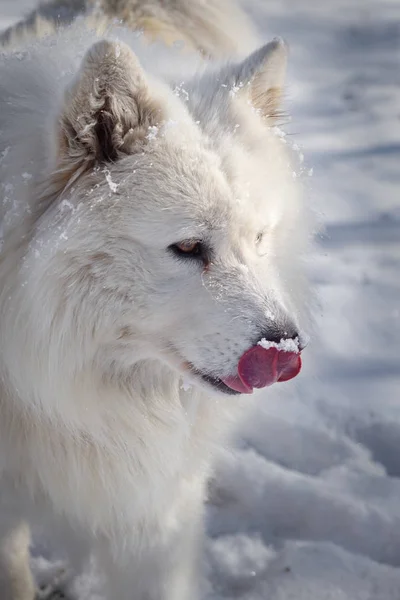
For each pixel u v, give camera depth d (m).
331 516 4.39
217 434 3.79
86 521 3.56
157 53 3.86
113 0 4.58
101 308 3.17
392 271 6.88
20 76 3.38
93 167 3.10
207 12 4.90
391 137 9.66
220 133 3.32
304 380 5.49
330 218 7.78
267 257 3.42
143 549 3.61
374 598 3.90
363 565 4.05
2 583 3.75
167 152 3.17
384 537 4.28
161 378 3.46
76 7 4.61
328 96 10.91
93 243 3.10
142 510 3.51
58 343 3.16
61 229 3.04
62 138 2.99
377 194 8.27
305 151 9.16
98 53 2.88
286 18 14.18
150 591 3.67
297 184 3.68
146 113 3.13
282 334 3.09
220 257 3.21
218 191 3.17
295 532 4.39
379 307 6.36
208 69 3.73
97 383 3.32
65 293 3.11
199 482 3.78
